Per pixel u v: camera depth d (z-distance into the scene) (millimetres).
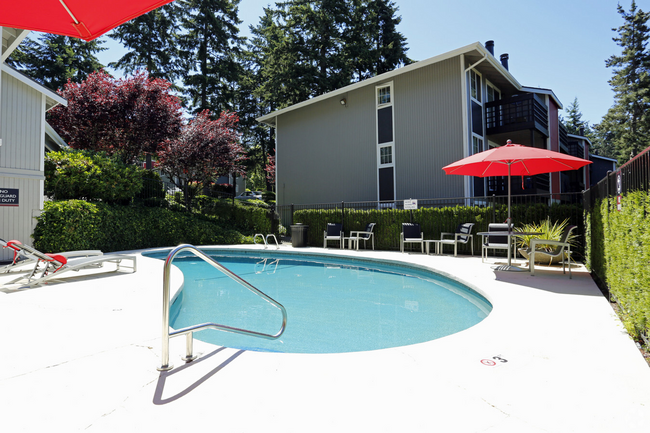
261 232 14922
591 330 3086
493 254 9422
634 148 34281
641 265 2775
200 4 26859
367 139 15547
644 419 1714
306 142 17922
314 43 25984
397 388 2043
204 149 15461
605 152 52625
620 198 3572
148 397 1954
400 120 14414
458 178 12844
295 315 4473
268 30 27891
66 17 2703
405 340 3537
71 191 10336
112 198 11188
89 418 1742
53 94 8766
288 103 27141
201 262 9680
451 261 8094
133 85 15000
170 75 26500
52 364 2402
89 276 6133
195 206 15641
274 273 7863
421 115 13797
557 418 1728
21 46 25469
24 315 3641
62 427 1663
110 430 1640
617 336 2930
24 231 8312
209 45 27828
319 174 17312
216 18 27484
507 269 6730
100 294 4664
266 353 2607
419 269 7668
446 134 13125
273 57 26391
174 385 2098
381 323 4121
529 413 1773
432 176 13500
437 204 13344
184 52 26953
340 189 16469
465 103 12672
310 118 17750
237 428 1650
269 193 30953
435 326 4008
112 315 3656
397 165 14477
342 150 16422
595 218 5656
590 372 2248
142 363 2426
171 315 4086
